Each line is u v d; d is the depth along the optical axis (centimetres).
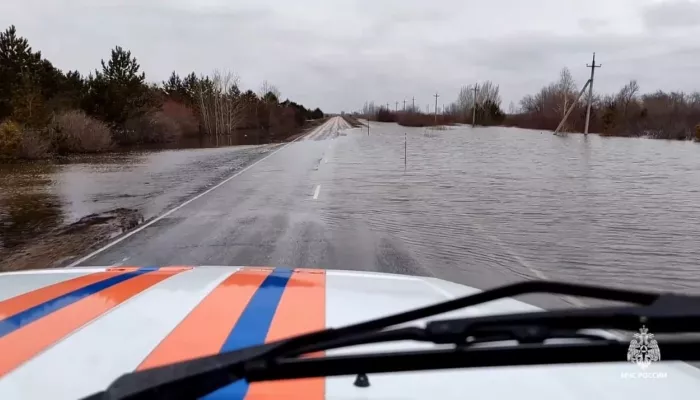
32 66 3503
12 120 2736
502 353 105
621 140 3966
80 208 1027
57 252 662
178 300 187
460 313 194
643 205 1035
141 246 682
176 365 109
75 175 1708
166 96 6066
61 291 202
